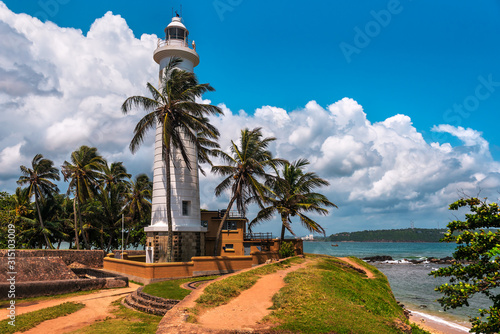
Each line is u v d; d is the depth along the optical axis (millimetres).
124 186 56406
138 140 28797
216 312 13047
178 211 32281
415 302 36562
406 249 184500
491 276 10523
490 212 11172
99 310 18047
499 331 9922
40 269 26047
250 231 40938
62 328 14648
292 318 12328
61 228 53938
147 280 25594
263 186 33938
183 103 27859
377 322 12727
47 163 47281
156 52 35750
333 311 13273
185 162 30484
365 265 45969
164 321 11305
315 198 41250
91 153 46406
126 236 60125
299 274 21234
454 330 25250
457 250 11336
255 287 18328
